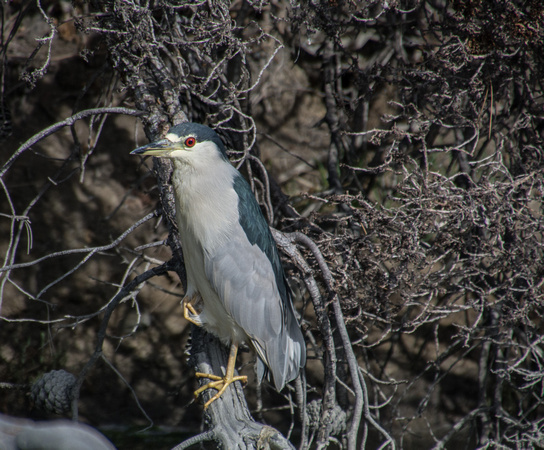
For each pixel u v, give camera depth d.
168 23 7.51
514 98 9.49
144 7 6.97
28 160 11.82
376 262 6.85
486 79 8.52
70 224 11.88
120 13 6.72
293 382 9.27
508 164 10.01
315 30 9.02
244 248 6.15
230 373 6.04
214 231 6.03
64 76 11.60
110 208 11.96
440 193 6.95
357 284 7.04
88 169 11.99
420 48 9.98
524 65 8.70
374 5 10.01
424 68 9.53
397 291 7.08
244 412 5.83
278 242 6.91
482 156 9.84
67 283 11.81
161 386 11.94
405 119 10.36
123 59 7.09
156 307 11.88
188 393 11.99
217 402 5.86
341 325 6.73
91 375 11.80
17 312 11.69
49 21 6.55
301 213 11.16
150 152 6.01
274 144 11.80
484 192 6.95
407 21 10.20
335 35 9.19
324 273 6.80
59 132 11.92
